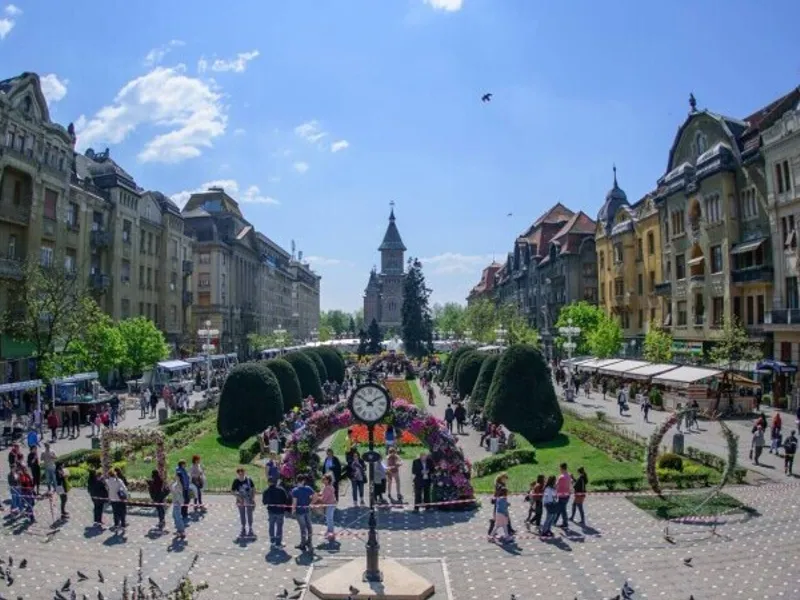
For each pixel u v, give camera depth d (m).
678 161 62.69
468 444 34.78
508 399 34.31
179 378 67.31
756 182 49.56
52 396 43.97
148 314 77.50
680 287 61.12
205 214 104.88
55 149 56.41
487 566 16.62
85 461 27.98
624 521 20.27
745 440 33.53
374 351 120.06
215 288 101.81
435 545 18.34
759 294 49.53
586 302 80.88
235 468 28.75
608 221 81.69
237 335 112.25
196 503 22.20
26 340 47.53
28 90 52.06
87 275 63.00
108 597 14.70
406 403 23.30
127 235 71.69
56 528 20.08
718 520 20.08
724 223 52.69
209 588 15.33
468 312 131.38
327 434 24.03
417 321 118.81
